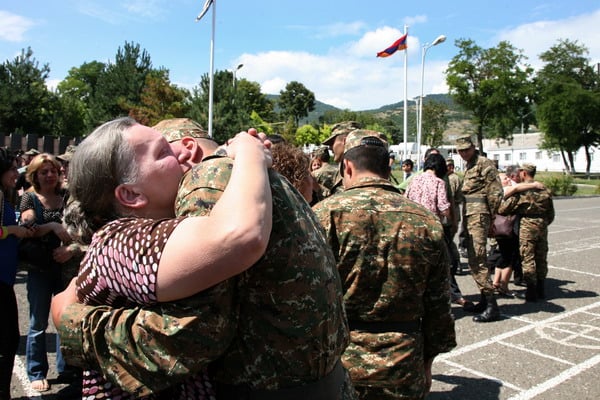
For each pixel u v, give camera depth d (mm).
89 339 1075
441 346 2174
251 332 1093
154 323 1012
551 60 51469
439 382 3770
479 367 4047
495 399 3492
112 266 1064
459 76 46000
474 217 5277
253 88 62156
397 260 2018
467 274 7406
